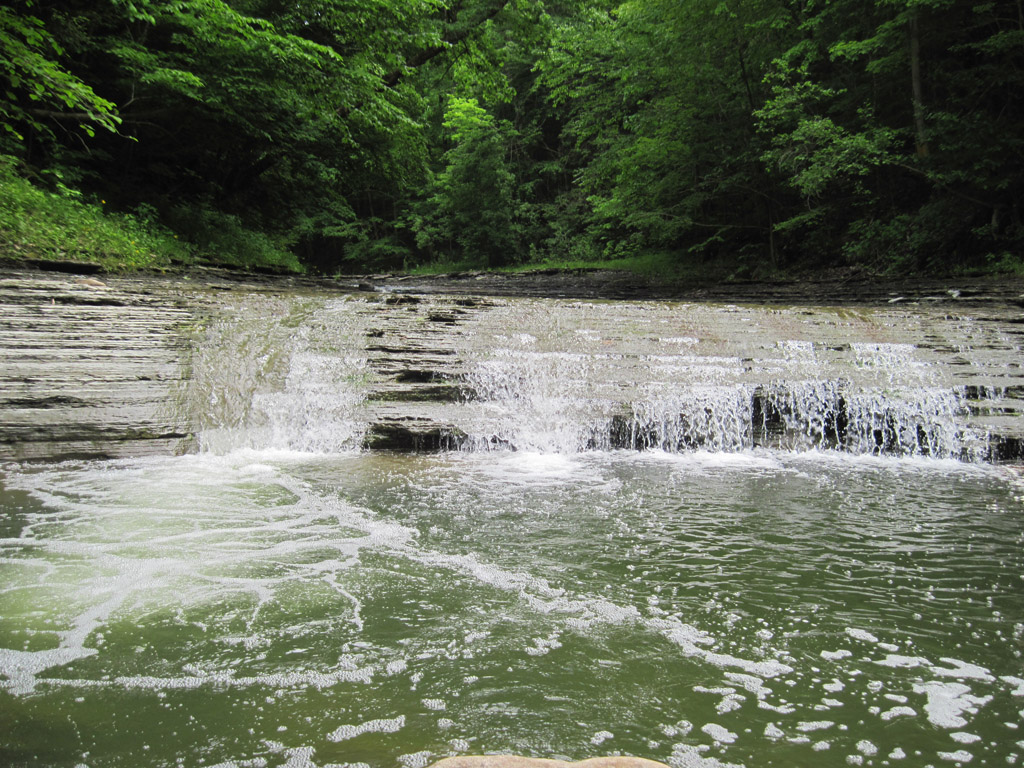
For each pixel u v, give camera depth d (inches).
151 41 637.9
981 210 616.4
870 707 85.0
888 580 129.6
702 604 117.1
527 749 74.7
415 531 157.2
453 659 95.9
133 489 189.6
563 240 1368.1
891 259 670.5
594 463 241.6
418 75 944.9
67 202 490.9
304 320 331.3
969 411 283.9
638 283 852.6
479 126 1381.6
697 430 273.9
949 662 97.3
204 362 280.1
